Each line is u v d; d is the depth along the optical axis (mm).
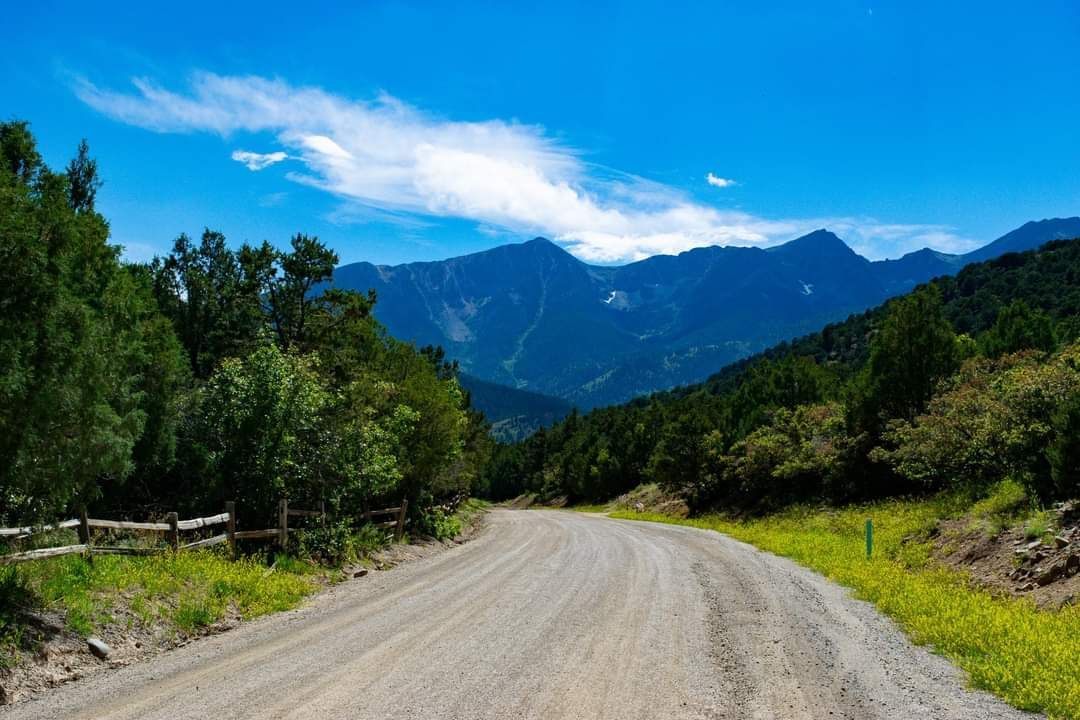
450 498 36469
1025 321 32656
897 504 24281
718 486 41406
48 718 5781
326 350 26609
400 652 7965
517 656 7781
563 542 22500
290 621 9875
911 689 6770
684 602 11359
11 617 7375
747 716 5898
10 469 7508
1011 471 16766
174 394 16000
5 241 6918
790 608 11055
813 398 43938
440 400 24328
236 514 14656
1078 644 7848
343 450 16703
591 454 79438
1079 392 13961
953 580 12859
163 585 9805
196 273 29672
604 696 6367
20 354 7199
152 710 5949
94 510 14477
